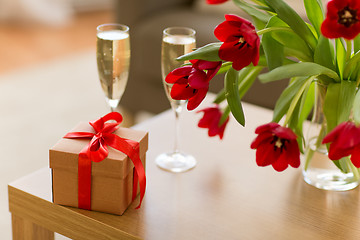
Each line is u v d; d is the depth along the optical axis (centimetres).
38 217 107
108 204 103
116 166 99
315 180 112
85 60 306
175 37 109
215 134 117
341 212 107
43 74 282
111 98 115
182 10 218
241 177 115
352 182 112
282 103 104
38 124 229
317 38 107
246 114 138
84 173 101
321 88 105
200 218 104
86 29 358
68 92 263
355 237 101
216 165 119
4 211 172
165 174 115
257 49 91
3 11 343
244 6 109
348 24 89
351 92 101
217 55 96
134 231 100
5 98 251
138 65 211
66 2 367
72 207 104
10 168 194
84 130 106
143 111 218
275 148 99
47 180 111
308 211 107
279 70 94
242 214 105
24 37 332
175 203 107
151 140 126
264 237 100
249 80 113
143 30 205
